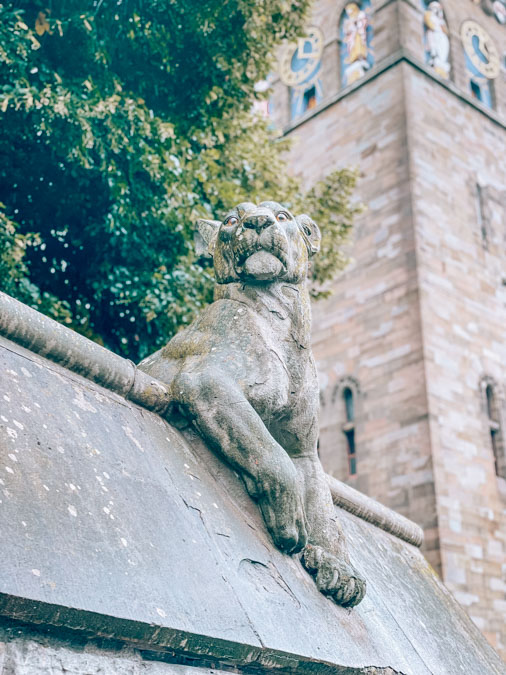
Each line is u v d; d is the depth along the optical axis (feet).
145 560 7.89
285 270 11.51
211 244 12.60
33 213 30.12
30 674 6.53
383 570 14.12
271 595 9.21
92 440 8.84
